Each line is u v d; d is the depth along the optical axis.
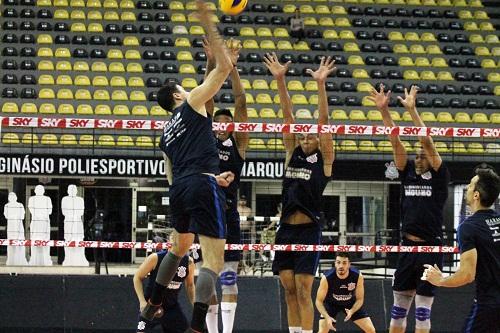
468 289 23.22
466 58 47.72
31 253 29.12
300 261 16.16
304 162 16.34
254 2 49.91
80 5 47.84
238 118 17.20
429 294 18.09
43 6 47.38
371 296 23.12
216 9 48.72
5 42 44.50
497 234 12.60
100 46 45.28
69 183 31.59
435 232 18.08
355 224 31.44
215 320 17.73
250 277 22.92
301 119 40.88
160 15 47.56
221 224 11.84
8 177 31.23
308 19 49.12
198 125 11.91
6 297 22.06
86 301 22.23
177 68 43.69
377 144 37.34
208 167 11.88
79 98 41.34
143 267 17.86
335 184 31.45
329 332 23.22
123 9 48.06
